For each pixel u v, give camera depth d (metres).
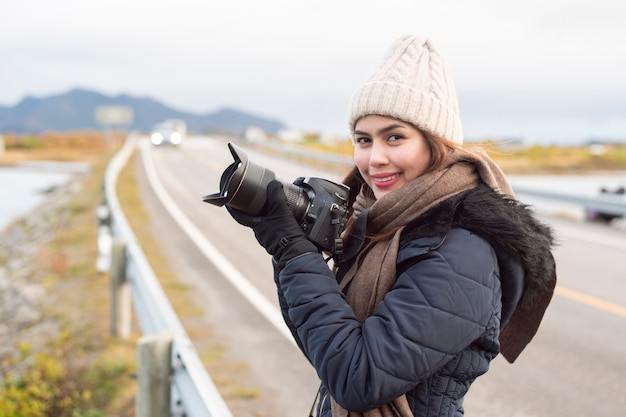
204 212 11.96
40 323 6.91
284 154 28.45
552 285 1.46
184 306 5.61
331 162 21.55
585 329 5.04
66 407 4.54
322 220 1.46
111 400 4.32
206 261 7.54
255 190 1.44
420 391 1.31
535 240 1.29
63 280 8.22
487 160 1.46
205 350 4.51
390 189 1.48
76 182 23.39
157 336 2.70
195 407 2.25
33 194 32.78
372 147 1.47
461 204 1.32
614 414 3.54
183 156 28.84
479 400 3.76
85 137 70.69
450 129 1.40
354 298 1.42
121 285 5.17
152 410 2.68
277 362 4.29
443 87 1.41
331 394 1.34
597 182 20.47
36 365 5.39
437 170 1.38
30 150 68.31
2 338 7.43
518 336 1.58
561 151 30.83
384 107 1.39
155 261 7.46
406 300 1.27
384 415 1.32
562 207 13.29
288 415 3.52
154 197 14.18
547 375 4.12
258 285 6.39
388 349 1.24
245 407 3.62
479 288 1.25
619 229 10.08
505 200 1.33
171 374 2.71
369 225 1.45
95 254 9.02
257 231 1.47
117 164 19.56
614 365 4.26
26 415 4.59
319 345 1.33
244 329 4.98
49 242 12.28
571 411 3.58
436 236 1.29
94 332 5.46
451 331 1.24
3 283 11.23
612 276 6.88
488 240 1.30
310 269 1.38
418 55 1.42
